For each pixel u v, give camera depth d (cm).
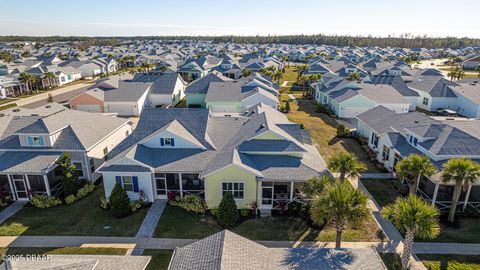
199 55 14562
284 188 2569
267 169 2423
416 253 1933
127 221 2306
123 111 5472
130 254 1941
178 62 11469
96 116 3453
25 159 2633
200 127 2953
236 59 12169
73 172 2658
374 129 3581
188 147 2748
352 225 1711
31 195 2598
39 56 14588
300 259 1505
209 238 1572
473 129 2986
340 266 1455
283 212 2388
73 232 2175
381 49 18875
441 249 1973
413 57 16150
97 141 2980
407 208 1669
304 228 2208
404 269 1736
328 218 1761
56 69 8875
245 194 2412
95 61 10831
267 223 2272
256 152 2572
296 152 2567
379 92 5491
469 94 5447
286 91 7556
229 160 2361
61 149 2739
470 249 1975
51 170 2609
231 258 1387
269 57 12725
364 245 2014
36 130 2692
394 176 3039
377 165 3247
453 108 5684
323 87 6378
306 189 2269
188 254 1505
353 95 5109
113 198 2323
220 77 6450
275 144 2611
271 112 3556
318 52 16625
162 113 3069
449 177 2181
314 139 4106
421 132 2850
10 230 2195
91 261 1438
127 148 2739
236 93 5362
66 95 7125
